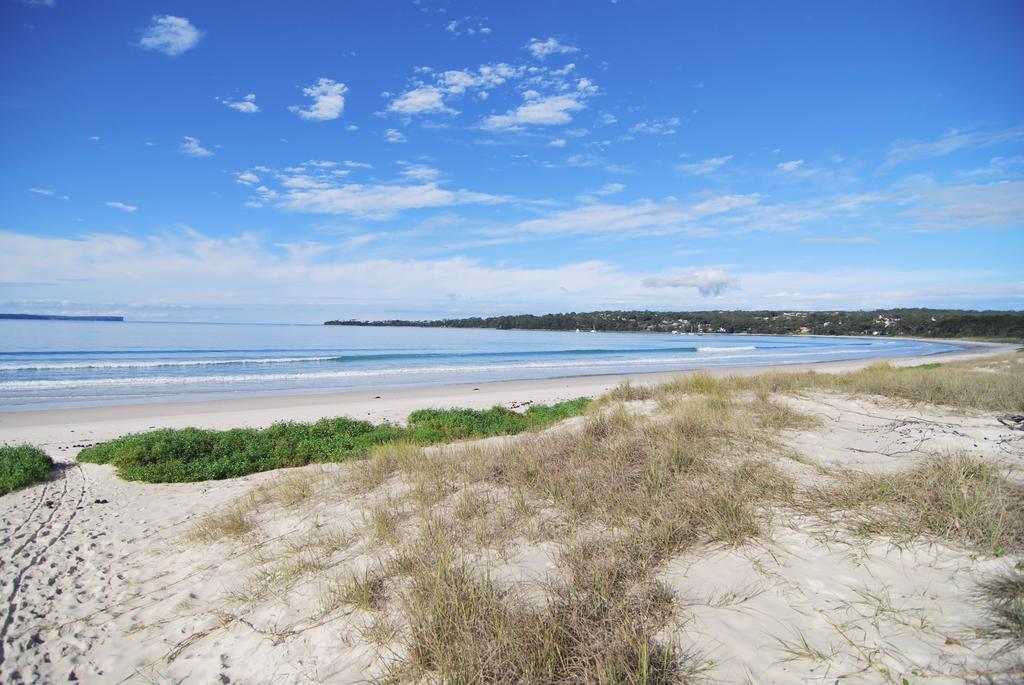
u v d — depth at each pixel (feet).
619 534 15.02
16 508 24.91
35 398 70.59
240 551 17.87
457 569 13.48
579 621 10.72
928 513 14.16
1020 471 17.79
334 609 13.19
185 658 12.30
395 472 24.76
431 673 10.24
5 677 11.97
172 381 91.04
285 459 33.04
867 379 45.78
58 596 15.96
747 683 9.01
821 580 11.91
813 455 22.09
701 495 16.72
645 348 216.95
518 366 127.34
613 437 26.23
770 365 127.75
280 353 155.94
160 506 24.68
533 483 19.93
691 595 11.79
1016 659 8.71
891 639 9.68
